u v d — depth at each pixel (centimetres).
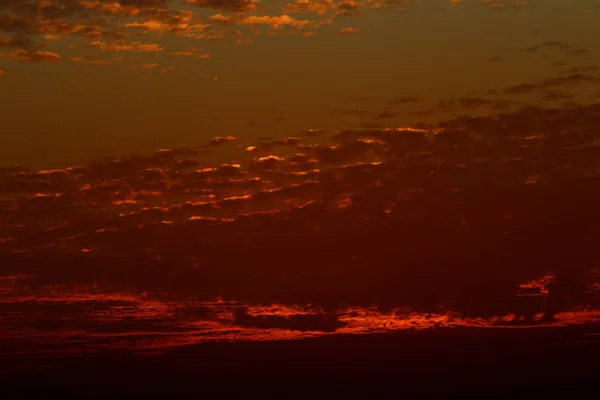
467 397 5634
